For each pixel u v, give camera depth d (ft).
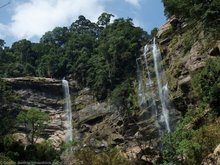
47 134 258.16
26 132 229.45
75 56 312.71
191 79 185.98
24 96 273.13
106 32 325.62
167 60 226.58
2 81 247.91
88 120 260.21
